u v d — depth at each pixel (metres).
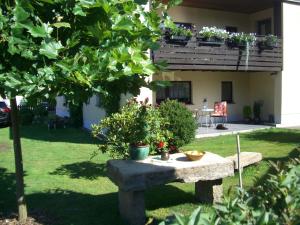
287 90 16.88
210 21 17.52
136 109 7.52
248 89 18.83
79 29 3.96
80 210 6.03
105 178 8.22
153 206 6.26
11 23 3.39
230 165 6.00
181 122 8.79
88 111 17.47
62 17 3.91
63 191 7.18
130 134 7.20
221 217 1.79
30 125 20.41
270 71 16.78
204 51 14.38
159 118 7.45
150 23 4.43
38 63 3.67
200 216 1.68
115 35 3.92
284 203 1.93
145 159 6.23
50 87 3.80
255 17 18.38
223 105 15.79
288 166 2.30
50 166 9.49
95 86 4.01
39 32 3.32
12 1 3.59
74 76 3.64
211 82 17.72
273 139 13.10
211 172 5.86
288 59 16.75
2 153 11.57
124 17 3.91
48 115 20.22
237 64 15.30
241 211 1.82
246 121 18.16
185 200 6.52
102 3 3.69
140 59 3.99
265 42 16.03
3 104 19.84
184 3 16.17
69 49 3.93
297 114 17.23
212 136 14.13
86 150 11.82
